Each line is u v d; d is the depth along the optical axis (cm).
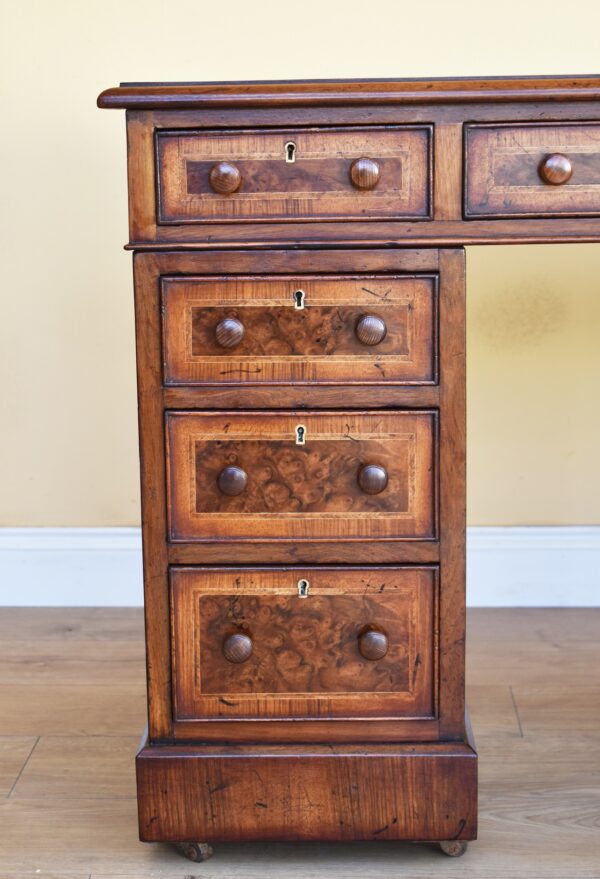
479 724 169
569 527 219
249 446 128
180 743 134
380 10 202
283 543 130
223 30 204
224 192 123
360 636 130
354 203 124
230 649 129
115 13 204
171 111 123
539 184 123
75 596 224
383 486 126
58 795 149
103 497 222
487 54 203
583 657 194
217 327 125
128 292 214
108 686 184
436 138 122
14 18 205
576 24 201
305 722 133
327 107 122
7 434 220
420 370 126
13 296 215
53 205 211
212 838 134
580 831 139
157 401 128
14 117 208
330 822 133
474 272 211
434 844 139
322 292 125
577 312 212
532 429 217
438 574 129
